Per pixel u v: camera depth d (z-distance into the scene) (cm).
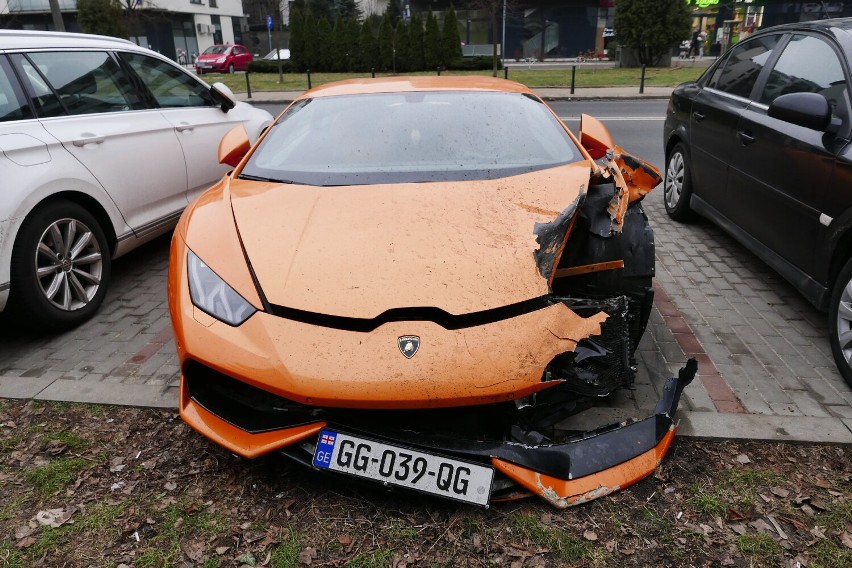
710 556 209
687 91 555
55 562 212
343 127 332
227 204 282
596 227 265
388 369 208
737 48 501
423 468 217
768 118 396
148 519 230
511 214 259
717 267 463
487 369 209
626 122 1138
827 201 318
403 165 303
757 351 339
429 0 3516
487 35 3516
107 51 443
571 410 237
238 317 228
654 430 239
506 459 217
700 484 240
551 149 317
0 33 378
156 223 454
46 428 285
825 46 374
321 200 274
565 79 1998
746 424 272
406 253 238
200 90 528
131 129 429
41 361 343
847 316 298
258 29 5909
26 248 341
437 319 219
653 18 2420
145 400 302
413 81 383
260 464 256
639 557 209
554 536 216
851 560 206
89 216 384
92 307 391
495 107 346
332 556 212
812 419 275
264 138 343
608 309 246
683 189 546
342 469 219
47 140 362
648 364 324
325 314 220
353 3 4912
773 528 220
